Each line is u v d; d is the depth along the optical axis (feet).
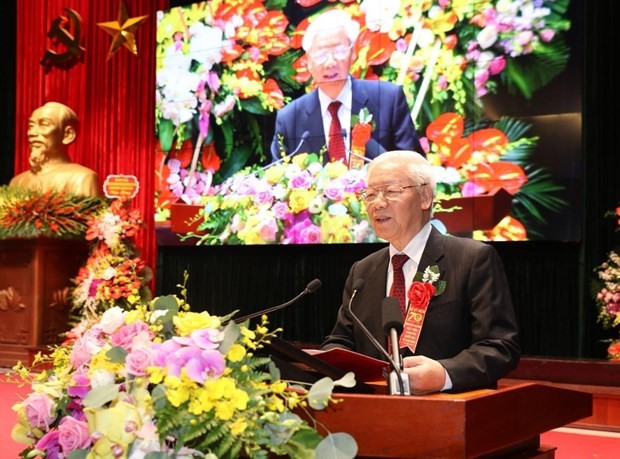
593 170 21.02
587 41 21.24
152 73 27.71
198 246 27.12
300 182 24.17
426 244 8.38
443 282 8.07
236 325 5.22
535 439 7.34
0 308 24.25
